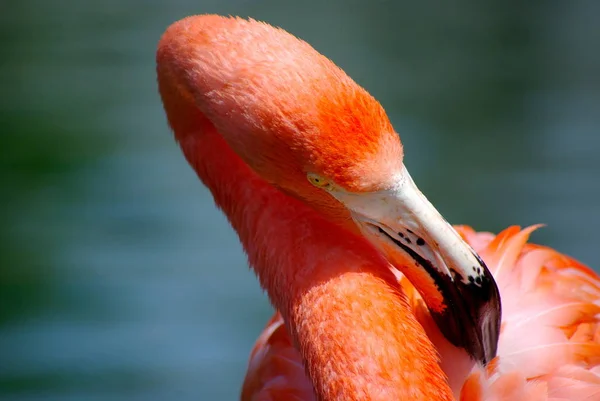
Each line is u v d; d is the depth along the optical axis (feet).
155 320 33.96
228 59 14.15
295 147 13.44
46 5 69.82
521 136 45.27
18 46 59.82
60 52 58.54
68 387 30.42
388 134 13.53
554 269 18.12
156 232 39.70
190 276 36.60
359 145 13.24
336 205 14.28
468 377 14.84
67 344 32.76
